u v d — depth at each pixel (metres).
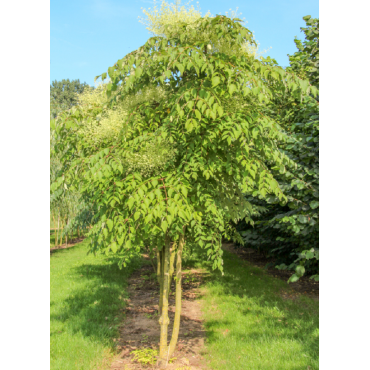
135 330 3.86
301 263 4.50
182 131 2.43
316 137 4.25
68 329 3.72
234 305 4.45
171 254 3.28
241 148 2.38
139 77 2.41
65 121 2.50
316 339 3.30
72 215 10.10
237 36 2.43
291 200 4.54
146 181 2.24
